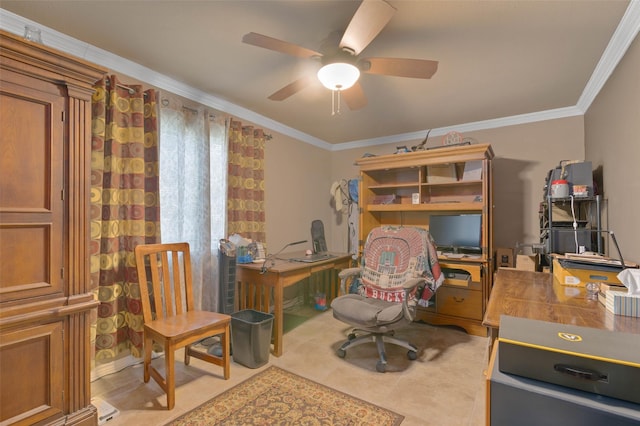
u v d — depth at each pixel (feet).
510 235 11.74
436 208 11.13
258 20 6.07
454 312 10.29
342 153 15.70
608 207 7.69
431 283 8.45
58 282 4.93
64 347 5.02
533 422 2.77
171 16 5.96
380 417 5.77
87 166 5.26
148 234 8.13
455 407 6.09
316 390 6.64
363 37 5.23
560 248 8.04
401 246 9.05
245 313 8.55
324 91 9.42
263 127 11.99
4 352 4.46
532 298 5.03
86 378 5.24
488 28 6.16
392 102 10.11
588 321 3.97
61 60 4.81
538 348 2.86
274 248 12.54
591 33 6.29
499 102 10.12
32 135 4.69
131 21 6.12
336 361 8.00
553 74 8.12
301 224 13.97
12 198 4.52
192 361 7.95
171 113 8.69
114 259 7.34
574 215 7.88
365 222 12.63
